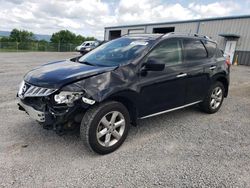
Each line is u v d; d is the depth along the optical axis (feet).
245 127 14.79
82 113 10.17
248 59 67.05
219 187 8.70
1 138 11.84
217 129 14.28
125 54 12.37
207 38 16.81
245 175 9.50
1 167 9.39
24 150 10.78
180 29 87.76
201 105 16.78
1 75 31.14
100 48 14.69
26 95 10.26
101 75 10.37
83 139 10.30
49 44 128.77
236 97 22.88
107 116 10.70
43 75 10.62
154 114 12.84
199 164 10.20
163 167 9.89
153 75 12.12
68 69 11.12
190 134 13.37
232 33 70.74
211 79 16.06
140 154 10.92
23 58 64.95
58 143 11.59
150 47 12.30
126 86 10.84
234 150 11.61
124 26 111.45
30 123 13.83
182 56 14.08
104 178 9.02
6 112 15.58
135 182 8.83
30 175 8.98
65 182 8.68
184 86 14.06
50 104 9.75
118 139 11.21
